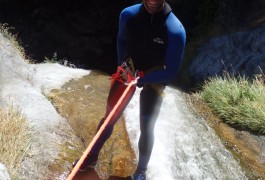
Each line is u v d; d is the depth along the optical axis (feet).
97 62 22.08
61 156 8.32
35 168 7.71
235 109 11.84
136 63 7.44
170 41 7.02
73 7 24.12
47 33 22.94
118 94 7.56
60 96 11.03
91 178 7.97
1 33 14.57
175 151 9.55
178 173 8.95
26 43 21.99
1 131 7.84
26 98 9.80
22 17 23.34
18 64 11.90
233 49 15.99
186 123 10.90
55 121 9.34
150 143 7.88
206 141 10.40
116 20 24.13
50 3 23.94
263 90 12.69
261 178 9.57
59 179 7.72
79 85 12.00
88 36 23.39
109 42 23.50
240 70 15.11
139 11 7.05
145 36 7.11
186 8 18.57
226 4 17.53
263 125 11.28
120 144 9.33
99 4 24.48
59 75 12.47
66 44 22.71
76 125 9.81
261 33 15.76
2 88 9.93
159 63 7.34
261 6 16.87
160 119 10.64
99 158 8.73
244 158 10.18
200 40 17.51
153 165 8.79
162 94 7.57
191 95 13.26
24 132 8.16
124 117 10.42
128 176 8.38
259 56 15.11
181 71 16.56
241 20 16.92
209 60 16.16
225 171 9.53
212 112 12.20
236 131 11.35
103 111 10.58
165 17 7.00
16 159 7.52
